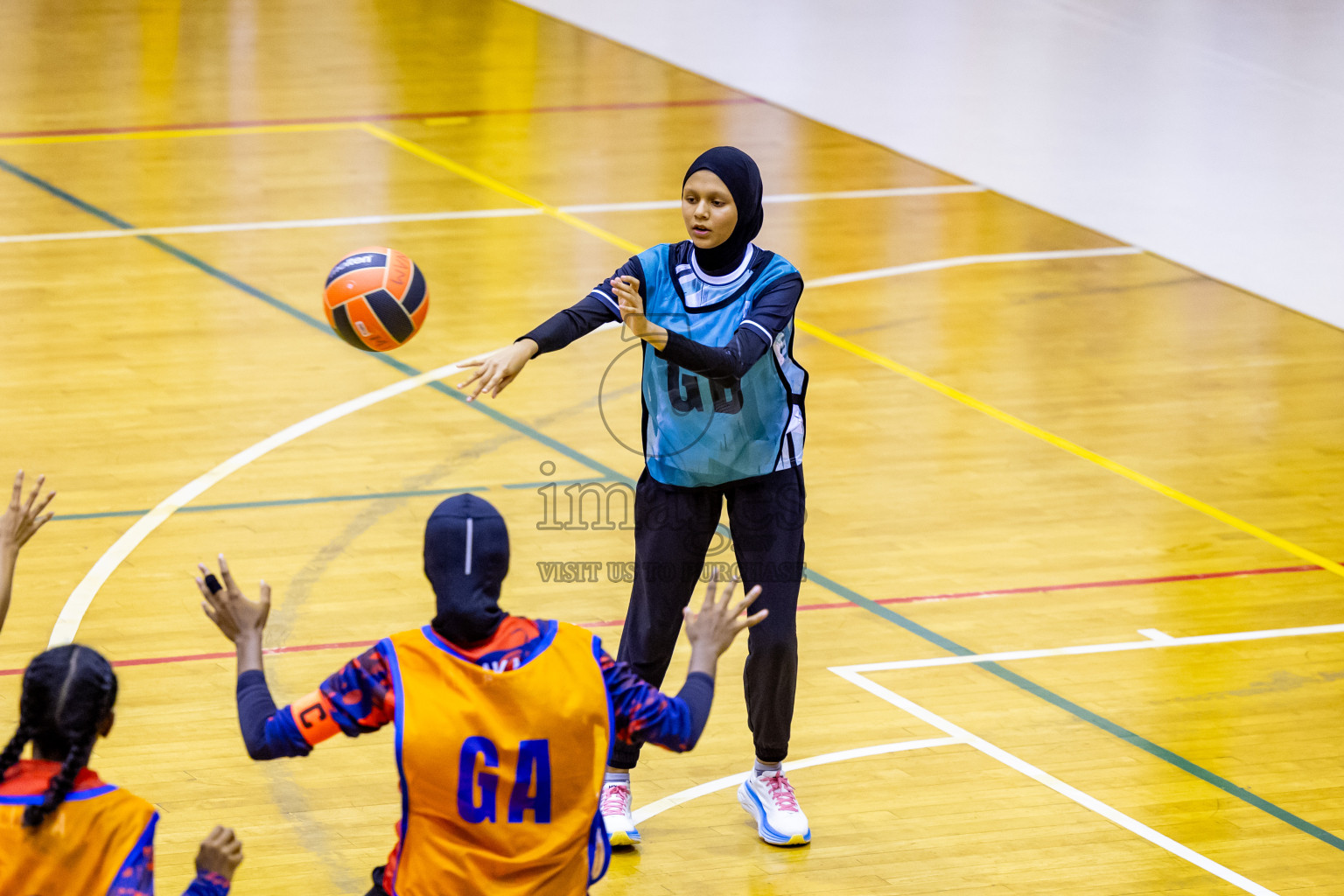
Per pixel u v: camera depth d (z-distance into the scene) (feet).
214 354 111.75
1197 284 136.87
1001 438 105.40
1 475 92.12
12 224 134.31
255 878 59.52
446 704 41.16
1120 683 77.00
